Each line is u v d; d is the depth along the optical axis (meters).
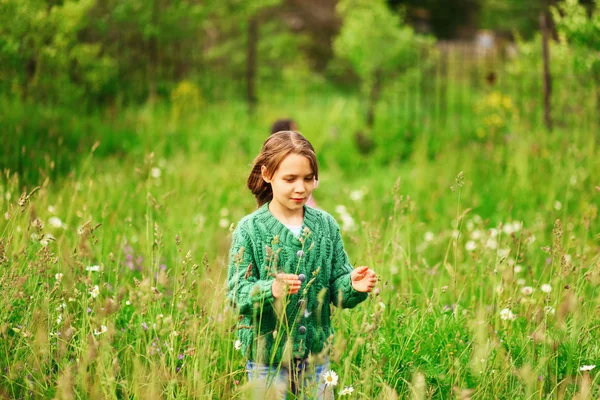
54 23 8.09
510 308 3.30
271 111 12.77
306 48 22.52
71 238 4.45
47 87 8.91
